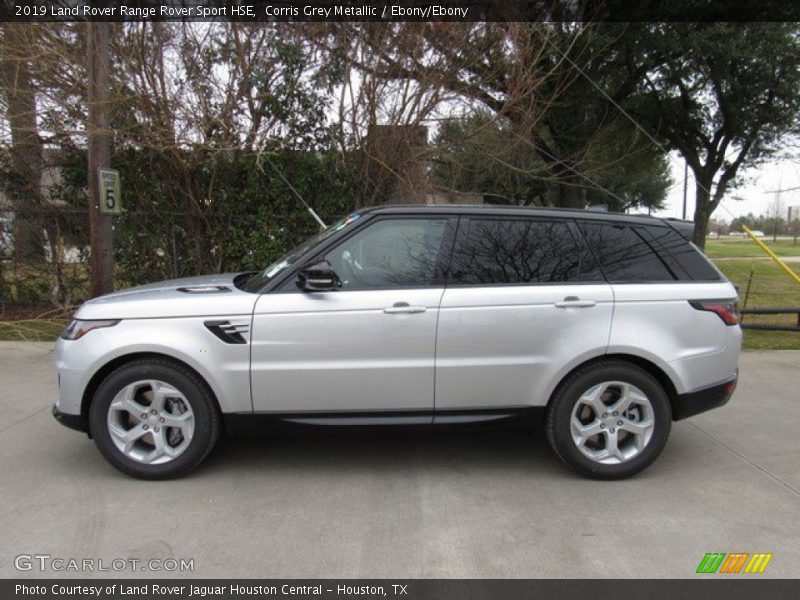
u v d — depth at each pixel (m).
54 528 3.22
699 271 3.97
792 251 28.47
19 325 8.98
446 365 3.74
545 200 18.86
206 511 3.43
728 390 3.99
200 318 3.69
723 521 3.35
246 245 9.55
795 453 4.37
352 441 4.56
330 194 9.53
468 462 4.18
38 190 9.66
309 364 3.70
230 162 9.27
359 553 3.01
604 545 3.09
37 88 8.84
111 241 7.38
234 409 3.74
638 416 3.90
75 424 3.78
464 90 9.67
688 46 12.41
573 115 13.76
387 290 3.75
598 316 3.78
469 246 3.87
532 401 3.82
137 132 8.67
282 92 8.94
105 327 3.71
